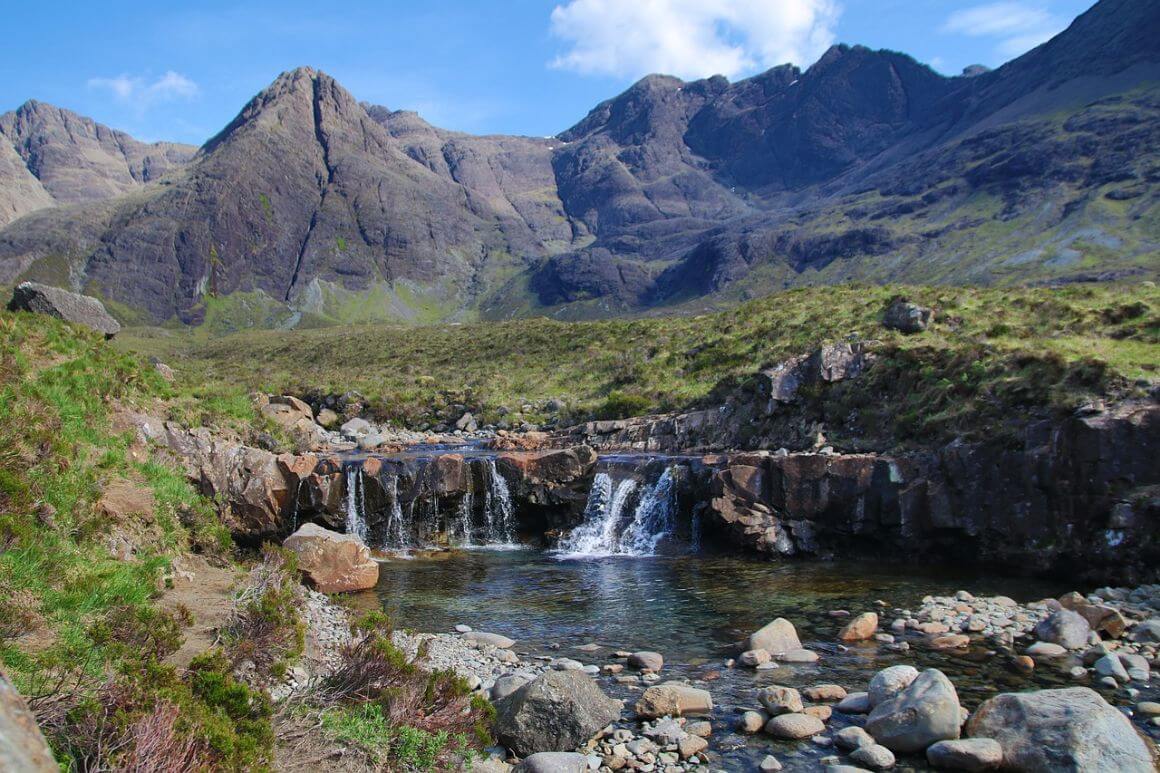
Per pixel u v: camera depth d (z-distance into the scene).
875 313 41.25
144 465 19.22
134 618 10.26
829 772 9.13
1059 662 12.71
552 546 27.03
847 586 19.25
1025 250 168.38
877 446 25.56
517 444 37.94
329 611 15.91
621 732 10.34
